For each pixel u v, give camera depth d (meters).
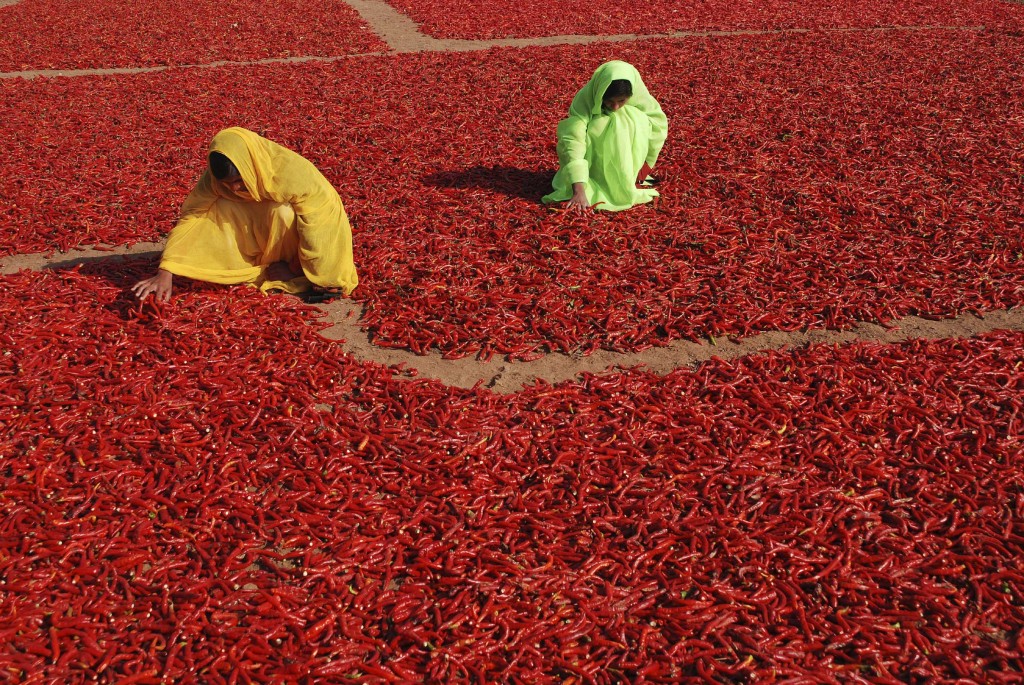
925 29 19.30
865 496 5.38
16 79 15.62
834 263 8.34
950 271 8.24
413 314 7.54
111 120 13.07
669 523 5.16
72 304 7.52
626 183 9.56
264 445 5.81
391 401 6.32
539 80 15.32
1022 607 4.64
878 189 10.05
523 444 5.89
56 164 11.03
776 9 22.02
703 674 4.23
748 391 6.40
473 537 5.09
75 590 4.68
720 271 8.20
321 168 10.97
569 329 7.29
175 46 18.56
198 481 5.46
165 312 7.24
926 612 4.63
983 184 10.24
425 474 5.59
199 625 4.44
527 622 4.51
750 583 4.78
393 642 4.42
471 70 16.05
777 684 4.15
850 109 13.23
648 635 4.48
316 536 5.11
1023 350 6.88
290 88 14.96
